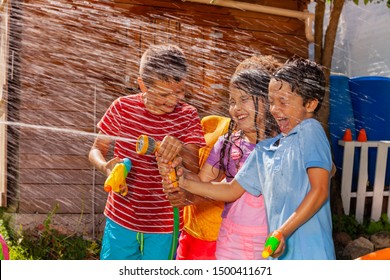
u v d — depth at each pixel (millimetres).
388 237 4492
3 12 4039
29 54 4055
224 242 2176
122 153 2299
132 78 4215
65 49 4121
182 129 2297
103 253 2385
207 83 4156
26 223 4121
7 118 4086
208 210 2404
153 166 2275
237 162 2250
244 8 4461
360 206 5020
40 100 4133
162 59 2186
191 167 2301
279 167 1914
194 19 4438
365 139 5035
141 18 4309
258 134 2146
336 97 5242
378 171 4996
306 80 1918
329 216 1960
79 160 4309
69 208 4328
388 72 6418
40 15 4047
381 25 6488
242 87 2092
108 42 4207
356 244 4227
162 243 2312
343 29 6820
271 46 4688
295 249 1896
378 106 5445
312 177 1837
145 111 2279
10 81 4043
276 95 1938
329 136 4598
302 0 4793
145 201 2279
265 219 2119
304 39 4777
